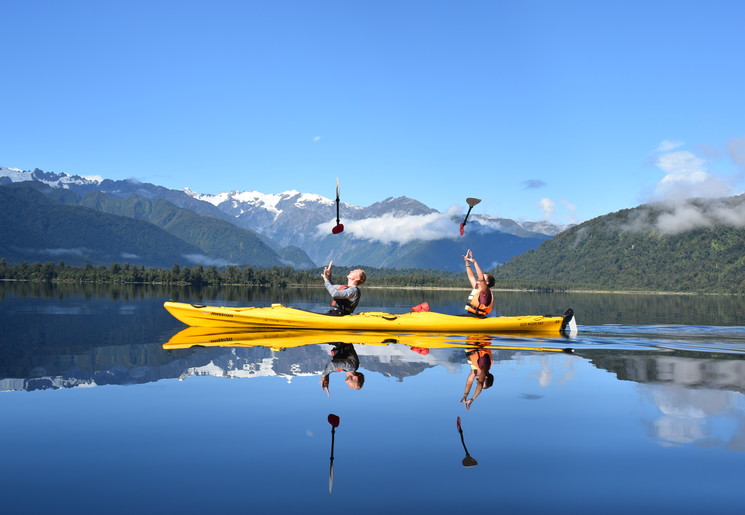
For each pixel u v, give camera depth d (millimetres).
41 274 123438
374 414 5250
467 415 5215
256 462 3979
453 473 3785
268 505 3246
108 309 21234
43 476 3701
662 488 3559
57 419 5062
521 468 3896
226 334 12086
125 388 6340
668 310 33375
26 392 6133
